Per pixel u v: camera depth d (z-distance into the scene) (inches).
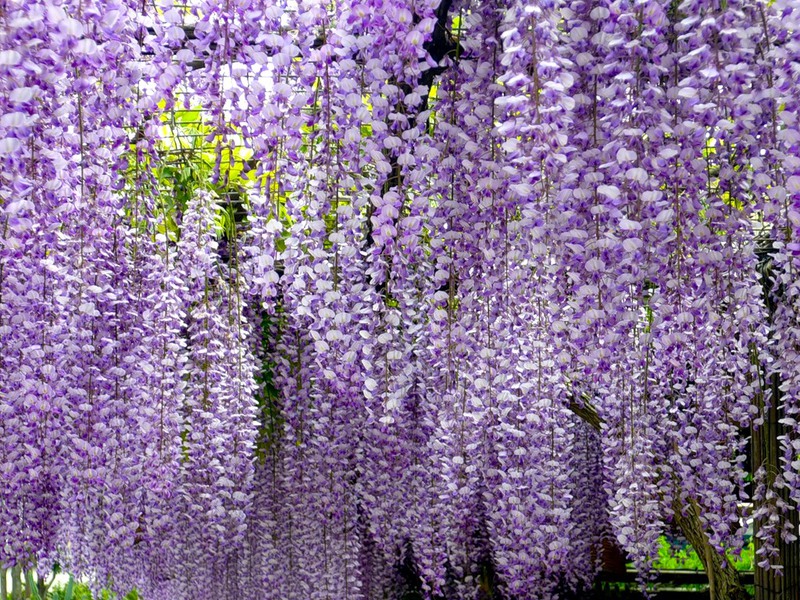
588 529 158.7
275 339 131.3
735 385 107.7
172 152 111.7
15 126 50.6
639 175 53.7
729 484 107.8
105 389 98.7
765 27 56.0
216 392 111.3
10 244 66.7
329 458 113.2
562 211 61.9
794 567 128.6
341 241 70.0
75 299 82.4
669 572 188.7
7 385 83.3
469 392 81.0
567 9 59.2
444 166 73.0
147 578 131.5
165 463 104.1
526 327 80.1
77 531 120.9
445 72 74.4
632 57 54.9
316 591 123.0
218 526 116.0
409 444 107.8
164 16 62.8
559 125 53.3
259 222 89.0
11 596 176.7
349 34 64.1
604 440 97.1
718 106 56.6
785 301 89.8
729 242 66.9
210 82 62.9
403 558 150.2
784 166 56.7
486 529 146.2
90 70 59.9
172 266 110.5
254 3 60.7
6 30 48.8
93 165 72.2
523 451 87.5
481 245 73.9
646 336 68.1
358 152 69.2
